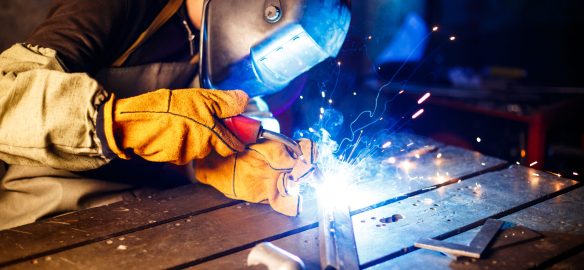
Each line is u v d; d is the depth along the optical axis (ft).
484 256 4.80
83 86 5.20
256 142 5.84
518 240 5.03
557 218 5.53
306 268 4.72
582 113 12.57
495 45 17.85
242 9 5.92
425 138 8.17
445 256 4.85
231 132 5.47
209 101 5.37
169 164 7.36
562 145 12.38
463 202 5.93
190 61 7.18
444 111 13.61
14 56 5.63
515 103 12.83
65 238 5.24
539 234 5.14
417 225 5.41
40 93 5.13
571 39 17.56
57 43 5.73
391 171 6.84
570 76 16.47
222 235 5.29
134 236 5.28
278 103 7.84
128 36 6.54
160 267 4.73
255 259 4.64
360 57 15.10
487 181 6.51
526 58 17.42
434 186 6.36
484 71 15.76
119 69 6.63
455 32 17.62
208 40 6.09
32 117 5.10
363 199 6.01
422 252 4.93
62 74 5.19
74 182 6.52
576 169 12.13
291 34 5.80
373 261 4.78
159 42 6.86
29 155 5.24
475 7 18.63
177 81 7.12
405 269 4.66
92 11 6.02
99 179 6.74
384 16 15.97
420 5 16.33
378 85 14.83
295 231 5.40
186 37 7.04
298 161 5.68
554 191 6.17
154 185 7.25
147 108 5.22
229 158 5.94
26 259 4.88
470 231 5.32
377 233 5.27
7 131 5.15
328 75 8.45
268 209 5.86
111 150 5.30
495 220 5.37
